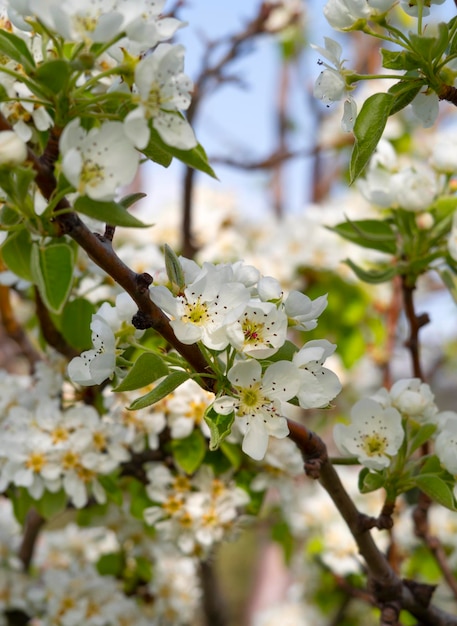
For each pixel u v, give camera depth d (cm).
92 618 89
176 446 79
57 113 56
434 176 82
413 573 100
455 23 61
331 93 62
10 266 66
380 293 107
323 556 100
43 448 77
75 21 55
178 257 61
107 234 59
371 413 66
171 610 94
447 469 66
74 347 79
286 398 58
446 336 145
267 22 118
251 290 60
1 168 54
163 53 55
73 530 100
